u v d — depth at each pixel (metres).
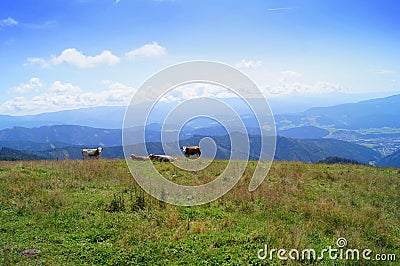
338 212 11.88
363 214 12.10
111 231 9.65
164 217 10.84
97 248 8.52
